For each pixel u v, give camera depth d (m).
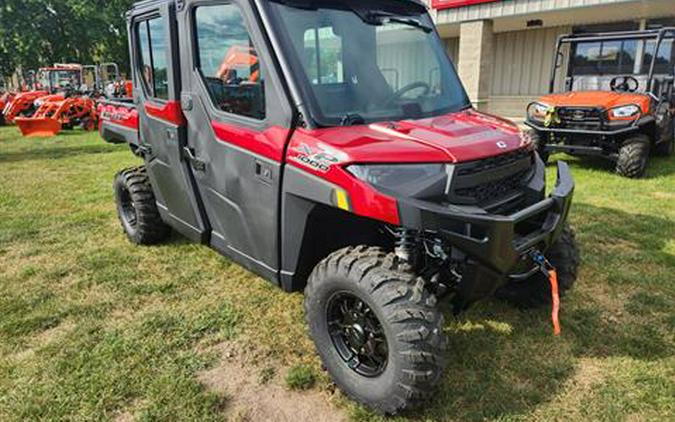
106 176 7.46
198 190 3.30
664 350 2.82
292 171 2.43
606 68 7.66
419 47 3.08
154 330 3.09
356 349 2.43
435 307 2.17
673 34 6.85
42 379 2.63
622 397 2.44
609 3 9.26
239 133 2.73
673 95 7.71
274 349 2.89
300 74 2.47
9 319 3.23
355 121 2.53
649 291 3.50
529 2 10.09
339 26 2.71
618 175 6.82
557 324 2.40
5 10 29.06
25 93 16.17
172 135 3.31
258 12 2.53
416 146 2.29
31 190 6.58
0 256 4.29
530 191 2.66
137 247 4.45
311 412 2.39
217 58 2.84
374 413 2.35
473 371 2.66
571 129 6.88
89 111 13.82
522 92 13.29
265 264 2.83
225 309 3.34
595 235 4.54
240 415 2.38
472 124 2.70
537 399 2.44
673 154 8.40
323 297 2.43
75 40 31.33
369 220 2.53
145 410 2.39
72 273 3.93
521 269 2.55
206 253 4.29
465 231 2.13
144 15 3.40
